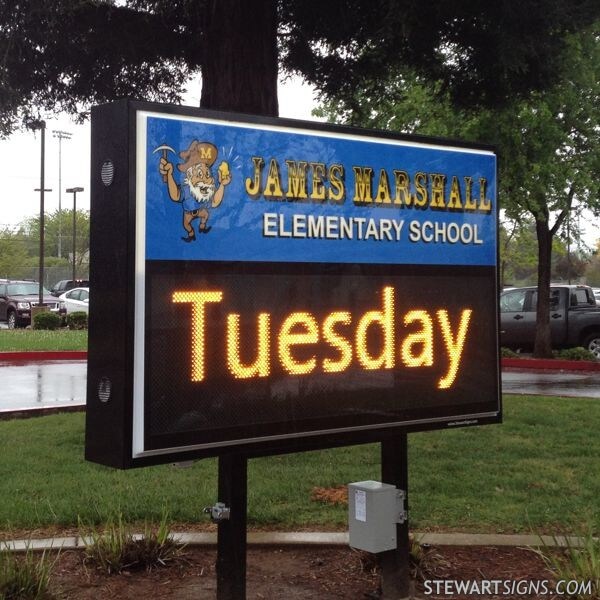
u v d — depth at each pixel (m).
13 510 6.14
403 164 4.38
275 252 3.91
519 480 7.07
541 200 17.36
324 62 10.41
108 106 3.54
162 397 3.56
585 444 8.62
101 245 3.57
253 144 3.85
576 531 5.36
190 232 3.64
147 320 3.51
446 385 4.54
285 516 6.02
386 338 4.30
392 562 4.51
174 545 5.20
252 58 7.88
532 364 18.33
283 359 3.93
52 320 27.25
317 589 4.75
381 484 4.41
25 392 13.51
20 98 9.73
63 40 9.28
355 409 4.18
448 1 7.95
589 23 8.09
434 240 4.51
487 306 4.74
